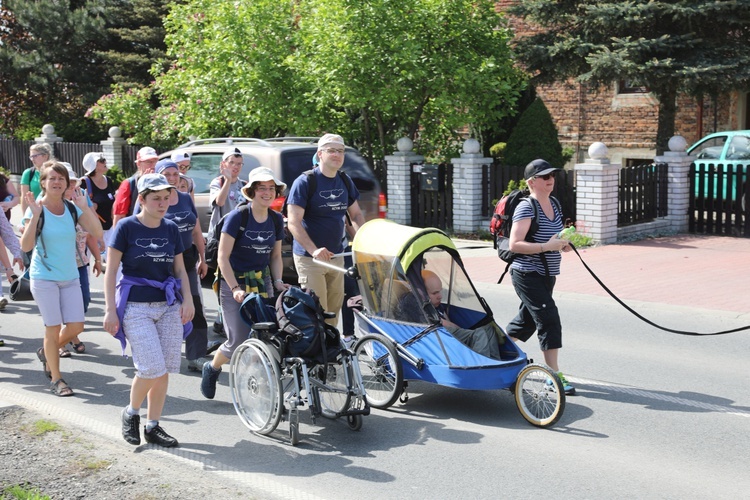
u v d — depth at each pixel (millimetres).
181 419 7387
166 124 25062
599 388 8148
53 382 8188
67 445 6590
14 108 36781
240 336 7531
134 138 26516
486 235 18688
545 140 21984
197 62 21734
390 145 21188
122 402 7898
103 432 7000
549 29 22203
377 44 18906
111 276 6477
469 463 6277
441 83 19250
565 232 7496
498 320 11133
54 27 34781
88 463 6184
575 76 21203
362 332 8016
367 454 6492
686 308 11477
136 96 27375
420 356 7453
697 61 19547
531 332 8148
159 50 33094
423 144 22094
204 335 8906
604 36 20469
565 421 7223
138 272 6523
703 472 6055
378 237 7801
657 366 8883
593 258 15391
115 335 6555
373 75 19078
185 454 6477
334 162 8484
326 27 19094
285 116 20516
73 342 9773
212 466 6219
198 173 14023
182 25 22469
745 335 10125
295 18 21688
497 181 18656
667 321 10914
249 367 6988
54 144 29250
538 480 5938
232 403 7871
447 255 7898
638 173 18016
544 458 6363
